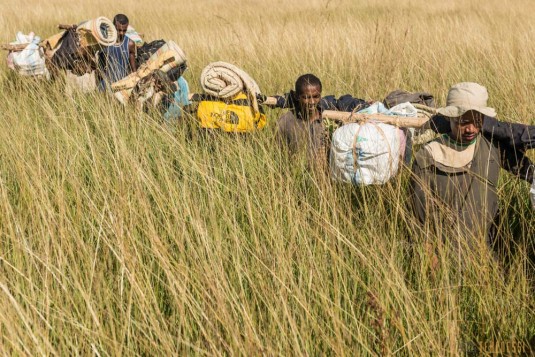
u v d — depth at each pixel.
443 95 6.57
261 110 5.08
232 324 2.71
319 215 3.62
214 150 4.74
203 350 2.59
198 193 4.10
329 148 4.18
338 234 3.33
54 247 3.22
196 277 3.06
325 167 4.12
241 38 10.33
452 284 3.30
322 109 4.51
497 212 3.93
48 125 5.11
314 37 10.14
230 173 4.24
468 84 3.42
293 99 4.68
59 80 6.20
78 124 4.96
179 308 2.80
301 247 3.41
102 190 3.91
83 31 6.12
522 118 5.47
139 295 2.89
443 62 8.01
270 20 15.91
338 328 2.70
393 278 3.17
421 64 8.08
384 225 3.70
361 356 2.80
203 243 3.30
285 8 19.64
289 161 4.48
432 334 2.78
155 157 4.52
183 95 5.62
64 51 6.16
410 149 4.14
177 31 13.52
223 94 4.86
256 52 8.95
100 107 5.32
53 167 4.29
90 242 3.47
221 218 3.76
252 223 3.47
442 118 3.87
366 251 3.38
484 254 3.36
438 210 3.56
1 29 12.71
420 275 3.28
